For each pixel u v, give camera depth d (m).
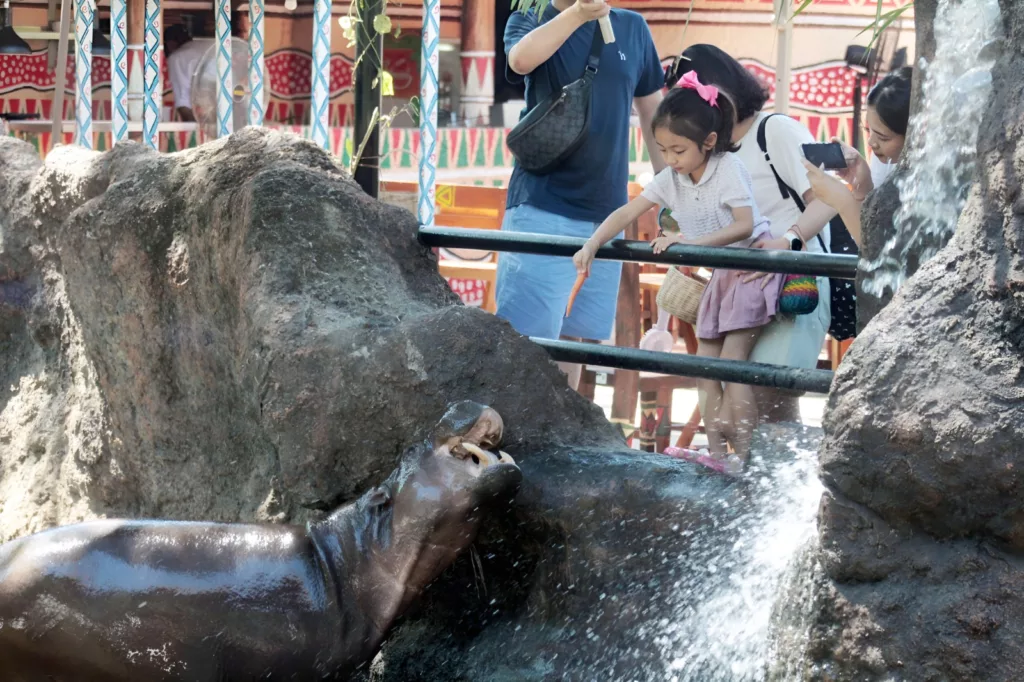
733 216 5.05
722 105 5.01
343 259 4.38
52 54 13.16
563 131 5.91
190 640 3.52
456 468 3.47
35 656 3.60
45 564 3.58
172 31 12.76
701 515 3.44
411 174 10.49
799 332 5.21
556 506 3.64
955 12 3.11
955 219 3.08
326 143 6.81
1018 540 2.49
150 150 5.41
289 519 4.27
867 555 2.66
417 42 12.56
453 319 3.99
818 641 2.71
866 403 2.65
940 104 3.17
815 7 11.67
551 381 4.05
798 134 5.24
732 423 5.29
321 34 6.68
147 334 4.93
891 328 2.70
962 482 2.49
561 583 3.66
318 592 3.54
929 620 2.56
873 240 3.37
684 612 3.37
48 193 5.73
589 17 5.49
